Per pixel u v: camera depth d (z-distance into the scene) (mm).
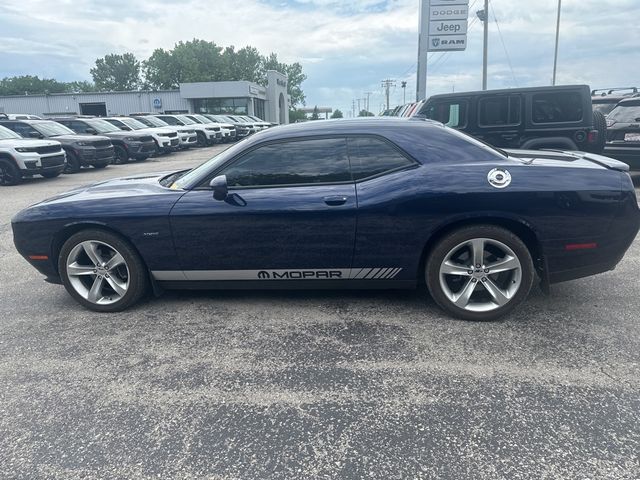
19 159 12281
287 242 3641
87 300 4055
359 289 3998
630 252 5352
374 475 2172
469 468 2193
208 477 2197
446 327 3588
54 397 2855
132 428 2553
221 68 96250
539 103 7539
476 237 3492
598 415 2533
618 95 11484
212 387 2906
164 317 3934
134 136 17875
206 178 3771
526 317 3730
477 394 2750
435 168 3508
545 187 3365
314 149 3648
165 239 3762
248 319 3838
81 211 3852
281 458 2299
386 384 2879
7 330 3793
